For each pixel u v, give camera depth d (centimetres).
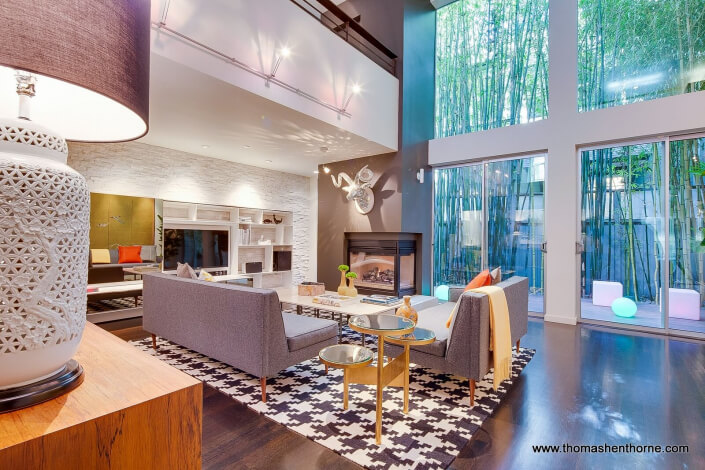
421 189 593
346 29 509
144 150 495
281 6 348
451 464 173
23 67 50
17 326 58
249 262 656
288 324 285
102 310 451
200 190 559
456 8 609
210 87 310
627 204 456
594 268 477
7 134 58
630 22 455
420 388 261
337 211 623
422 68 593
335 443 190
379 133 496
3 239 56
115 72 62
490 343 245
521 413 224
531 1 532
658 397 246
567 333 420
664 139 427
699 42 416
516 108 543
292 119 392
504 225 551
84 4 57
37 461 52
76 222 66
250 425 208
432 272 625
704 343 380
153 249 505
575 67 473
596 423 212
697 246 415
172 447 69
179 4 268
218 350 263
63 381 67
